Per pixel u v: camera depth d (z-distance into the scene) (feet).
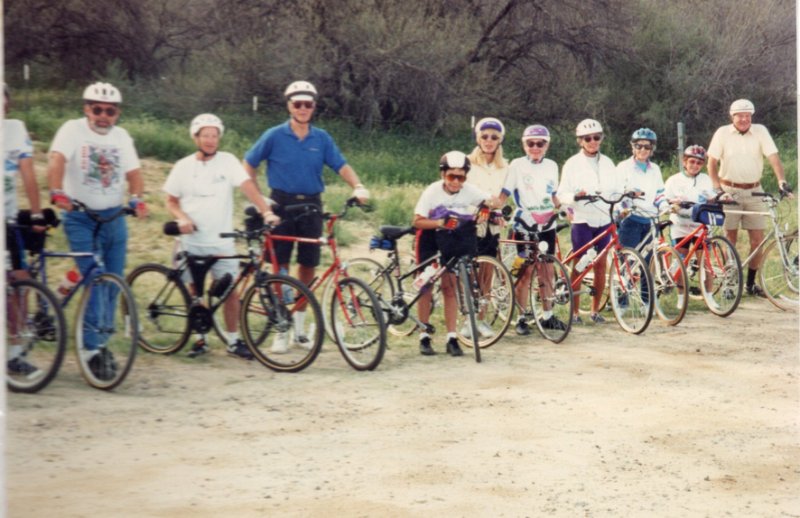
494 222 27.48
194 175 24.45
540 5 78.18
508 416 21.24
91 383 22.47
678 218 33.55
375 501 16.44
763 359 26.63
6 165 21.76
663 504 16.74
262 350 25.62
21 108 62.08
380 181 54.95
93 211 23.03
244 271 25.11
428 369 25.03
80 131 22.79
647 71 79.77
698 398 22.95
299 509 16.03
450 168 25.58
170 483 16.94
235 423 20.29
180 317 25.18
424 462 18.31
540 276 28.37
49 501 15.94
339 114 73.56
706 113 79.25
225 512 15.83
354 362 24.88
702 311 32.96
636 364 25.85
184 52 77.77
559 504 16.56
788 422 21.25
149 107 68.18
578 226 30.27
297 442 19.25
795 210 47.34
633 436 20.16
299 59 72.38
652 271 30.99
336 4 73.46
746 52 80.23
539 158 28.73
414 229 26.27
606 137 76.33
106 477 17.08
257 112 70.23
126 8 74.95
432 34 75.31
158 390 22.47
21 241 22.12
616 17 78.59
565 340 28.48
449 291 26.37
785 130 81.30
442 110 73.26
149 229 39.42
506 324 27.17
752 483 17.80
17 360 21.90
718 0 84.48
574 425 20.76
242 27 75.51
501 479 17.58
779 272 35.78
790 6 81.51
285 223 25.73
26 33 73.20
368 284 27.09
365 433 19.88
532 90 78.89
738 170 35.22
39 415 20.26
